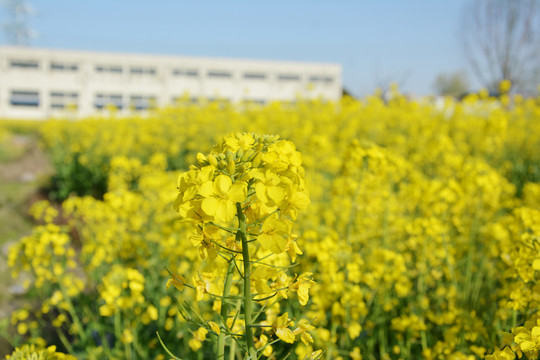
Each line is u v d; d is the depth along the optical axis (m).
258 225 1.62
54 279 3.66
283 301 3.01
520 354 1.78
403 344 3.21
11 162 16.83
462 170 4.75
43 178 11.47
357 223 4.54
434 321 3.18
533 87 24.23
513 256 2.50
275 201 1.47
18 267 3.67
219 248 1.69
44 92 46.78
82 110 47.03
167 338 3.57
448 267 3.77
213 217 1.55
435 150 7.72
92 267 4.10
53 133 15.39
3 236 7.55
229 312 2.14
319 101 15.04
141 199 5.37
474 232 4.12
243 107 15.77
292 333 1.62
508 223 3.75
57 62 46.75
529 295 2.36
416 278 4.04
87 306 4.01
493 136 8.70
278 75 49.34
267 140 1.69
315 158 7.91
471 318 2.97
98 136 12.57
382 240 4.31
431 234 3.65
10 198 10.51
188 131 11.69
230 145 1.65
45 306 3.65
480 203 4.45
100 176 10.15
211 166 1.53
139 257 4.09
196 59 48.22
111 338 4.02
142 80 47.62
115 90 47.38
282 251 1.52
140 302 3.15
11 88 46.50
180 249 3.70
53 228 3.53
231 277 1.76
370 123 11.75
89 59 46.91
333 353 2.85
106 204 4.95
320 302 2.87
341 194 5.34
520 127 9.99
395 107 13.99
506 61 24.14
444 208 4.38
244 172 1.52
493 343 2.82
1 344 4.07
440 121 12.02
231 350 1.94
